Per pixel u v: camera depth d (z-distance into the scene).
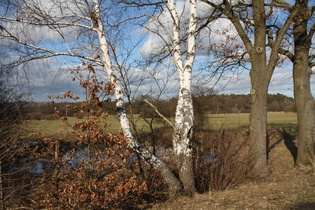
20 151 6.36
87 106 6.15
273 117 38.47
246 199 7.05
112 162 6.29
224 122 11.56
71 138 6.30
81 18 7.49
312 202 6.34
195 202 7.11
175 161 8.15
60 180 6.30
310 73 11.30
